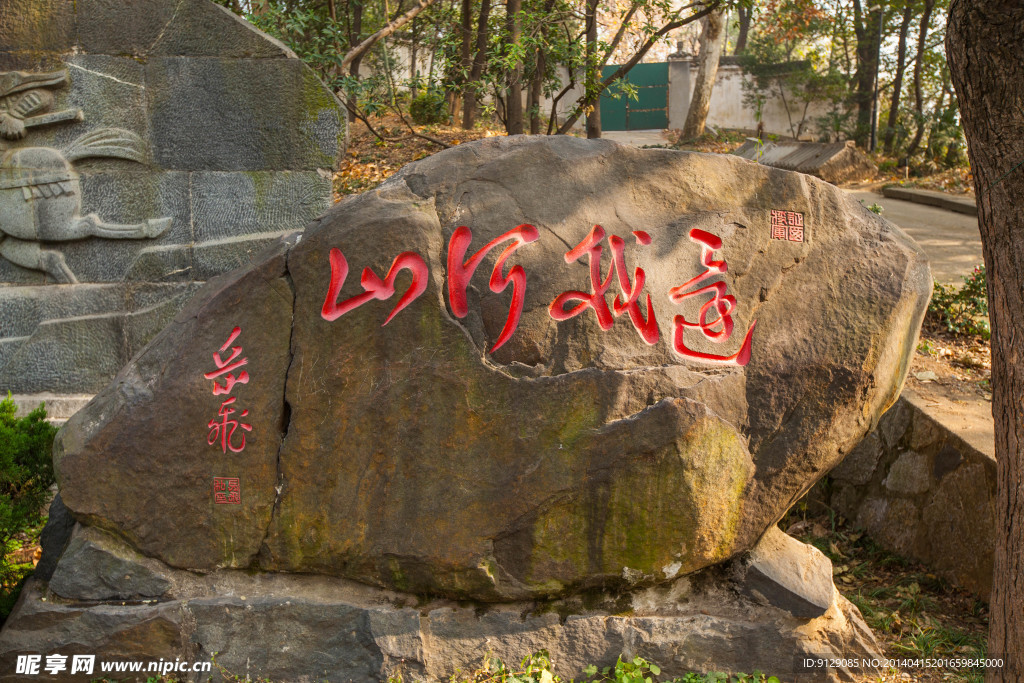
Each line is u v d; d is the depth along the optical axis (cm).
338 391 338
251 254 537
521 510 339
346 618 344
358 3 998
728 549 358
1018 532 286
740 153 1656
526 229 344
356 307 338
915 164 1501
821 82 1877
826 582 363
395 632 343
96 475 338
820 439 355
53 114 513
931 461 460
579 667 348
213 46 514
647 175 356
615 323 345
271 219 535
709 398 346
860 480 525
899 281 359
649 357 346
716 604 364
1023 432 279
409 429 338
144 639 338
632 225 351
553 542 343
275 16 777
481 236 342
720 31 1831
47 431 404
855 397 355
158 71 516
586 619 350
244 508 342
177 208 532
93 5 505
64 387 544
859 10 1723
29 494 393
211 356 339
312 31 869
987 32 266
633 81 2203
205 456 339
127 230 529
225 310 339
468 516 340
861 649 357
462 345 338
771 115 2072
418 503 340
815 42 2070
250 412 339
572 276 344
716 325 353
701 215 357
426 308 338
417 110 1198
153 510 341
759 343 355
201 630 341
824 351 354
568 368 340
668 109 2189
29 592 349
